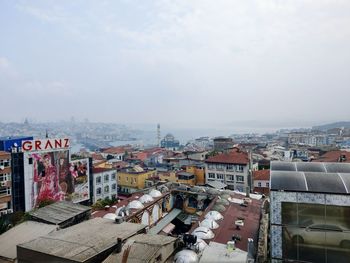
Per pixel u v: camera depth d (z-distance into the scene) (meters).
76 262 26.20
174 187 60.66
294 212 27.64
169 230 49.28
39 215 41.19
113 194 96.38
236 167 96.00
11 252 32.75
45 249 28.33
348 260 26.30
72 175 81.69
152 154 181.50
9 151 70.62
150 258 26.62
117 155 174.12
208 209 45.50
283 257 27.91
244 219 41.47
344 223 26.41
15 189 69.50
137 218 45.00
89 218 43.41
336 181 28.05
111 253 28.16
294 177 29.38
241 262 26.81
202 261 27.12
